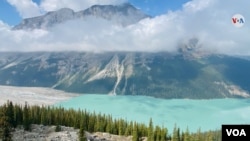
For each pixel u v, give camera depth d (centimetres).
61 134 17488
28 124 17712
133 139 19825
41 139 16388
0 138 14162
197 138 19862
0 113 15775
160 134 19975
